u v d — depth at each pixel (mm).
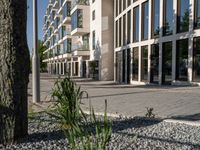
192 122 6457
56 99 6355
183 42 18469
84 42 42812
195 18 17406
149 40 22750
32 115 7359
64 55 52469
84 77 42656
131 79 26547
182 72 18594
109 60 34469
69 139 3613
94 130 4531
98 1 34906
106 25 34406
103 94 15117
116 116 7414
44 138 5098
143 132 5594
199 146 4680
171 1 19859
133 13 26266
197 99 12133
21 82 4938
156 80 21891
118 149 4438
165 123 6496
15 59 4855
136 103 11055
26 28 5078
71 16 44906
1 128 4781
